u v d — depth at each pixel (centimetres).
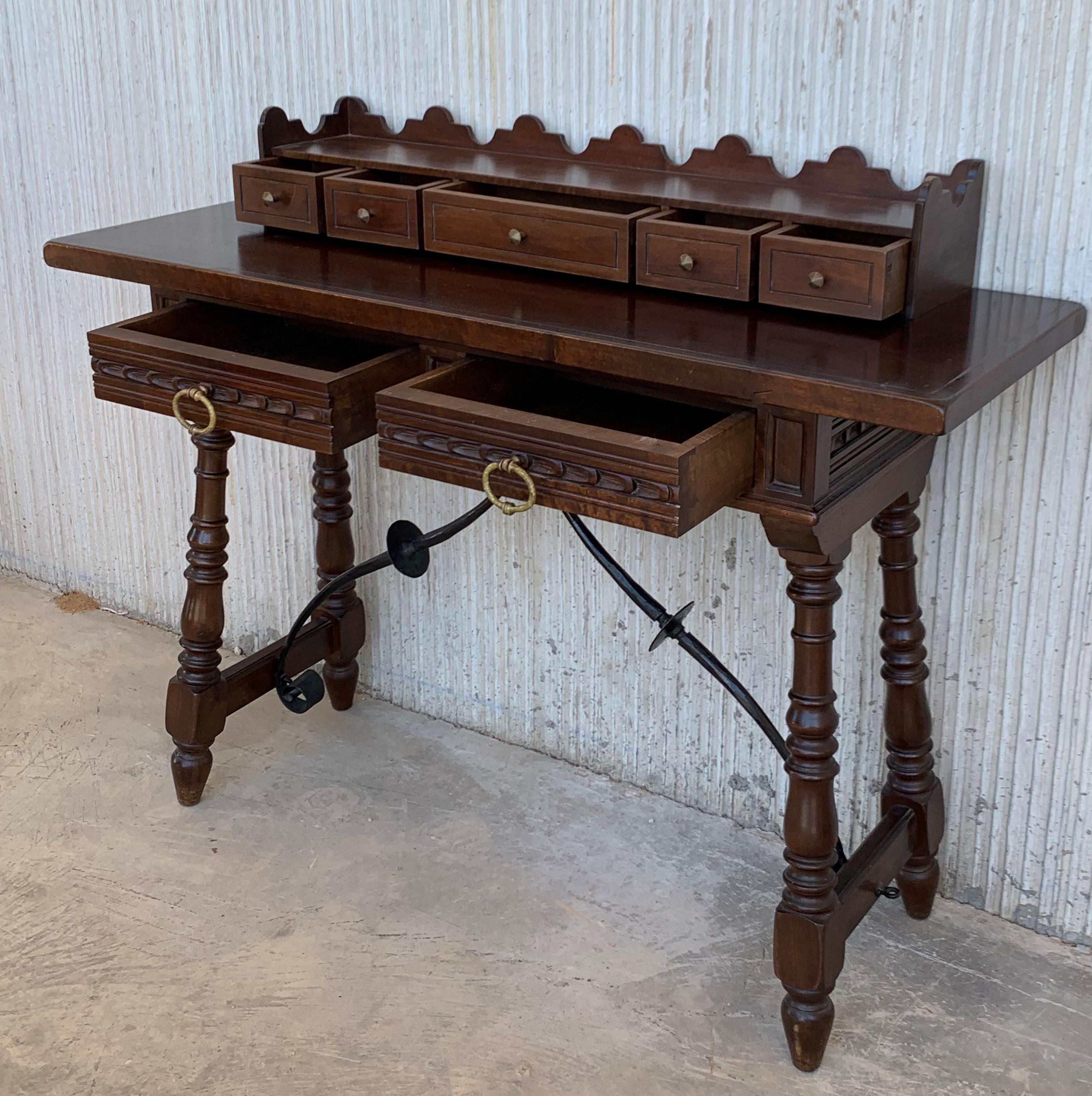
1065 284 177
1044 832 202
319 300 182
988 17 172
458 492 243
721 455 154
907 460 176
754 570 215
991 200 178
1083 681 192
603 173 203
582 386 193
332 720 263
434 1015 190
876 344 159
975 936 205
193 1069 181
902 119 182
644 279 180
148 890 215
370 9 224
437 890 215
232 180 253
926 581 200
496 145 219
